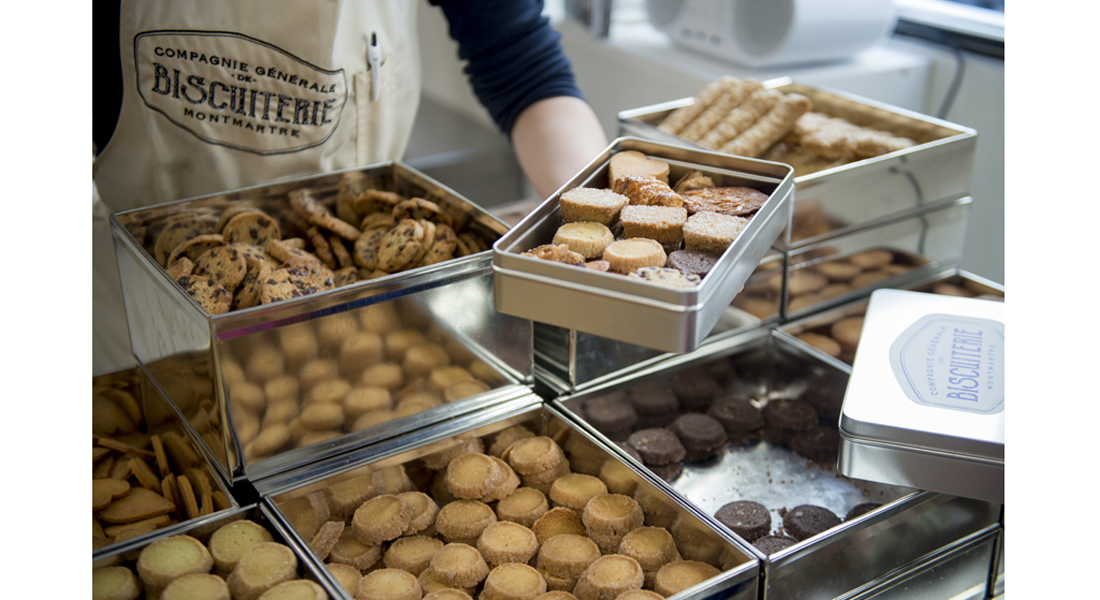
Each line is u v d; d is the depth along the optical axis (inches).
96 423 40.3
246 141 44.4
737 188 35.3
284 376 32.5
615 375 41.4
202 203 41.1
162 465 37.1
